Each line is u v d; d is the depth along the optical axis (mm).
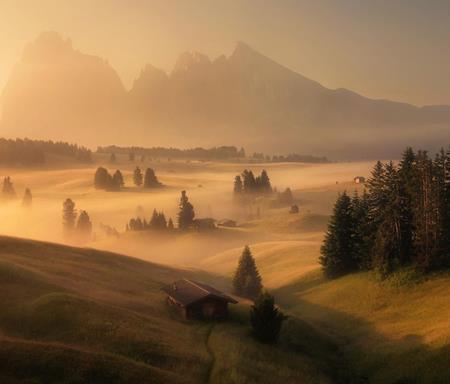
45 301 53094
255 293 91312
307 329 64812
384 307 69938
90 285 69250
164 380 40438
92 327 49406
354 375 54219
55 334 47719
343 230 87688
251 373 46969
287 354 55750
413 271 75062
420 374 49781
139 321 54938
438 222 73875
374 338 61750
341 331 67500
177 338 52875
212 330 59312
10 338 44906
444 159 77562
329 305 77062
